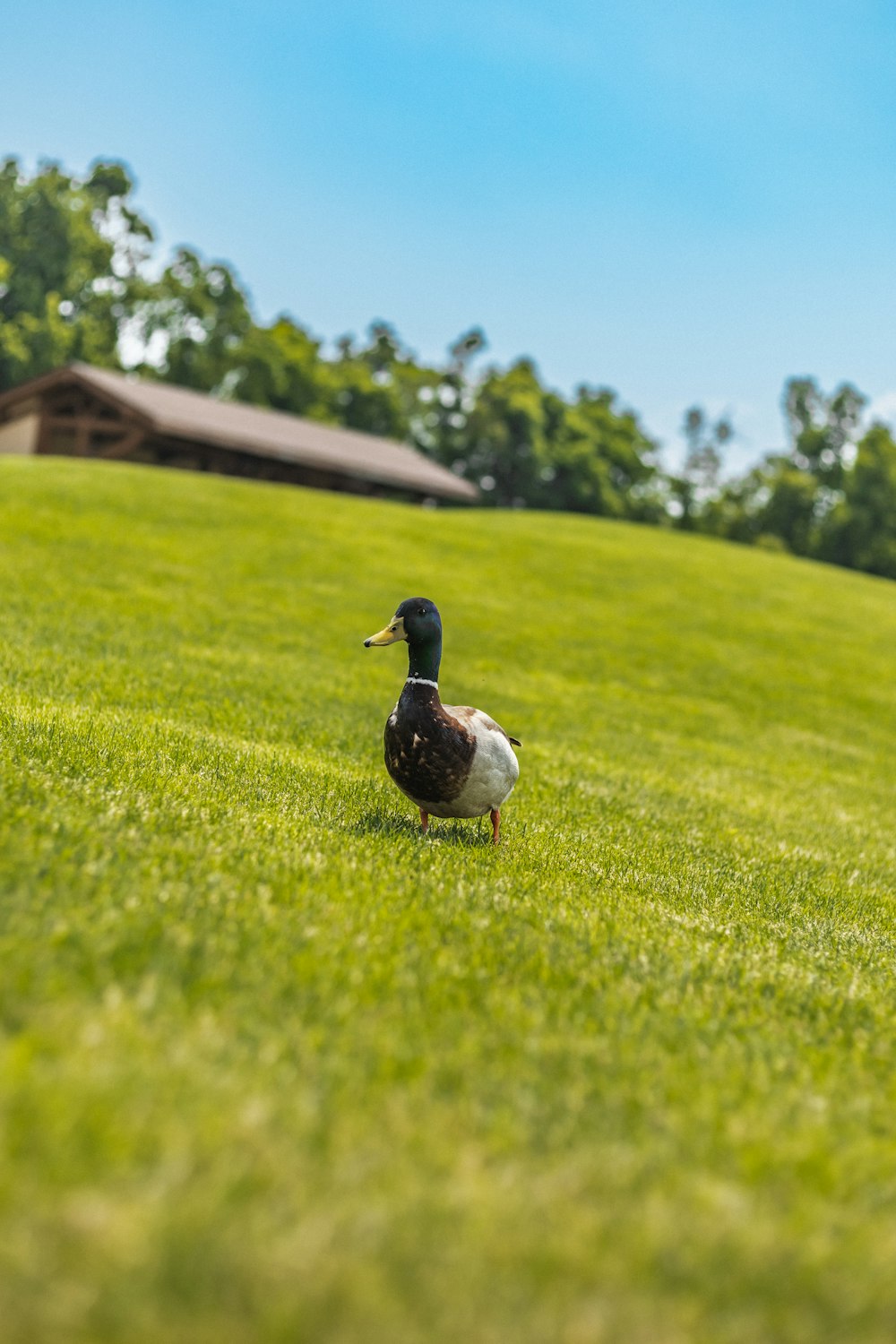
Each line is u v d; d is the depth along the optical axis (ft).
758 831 29.09
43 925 10.63
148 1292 5.92
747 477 298.56
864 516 268.41
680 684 62.23
